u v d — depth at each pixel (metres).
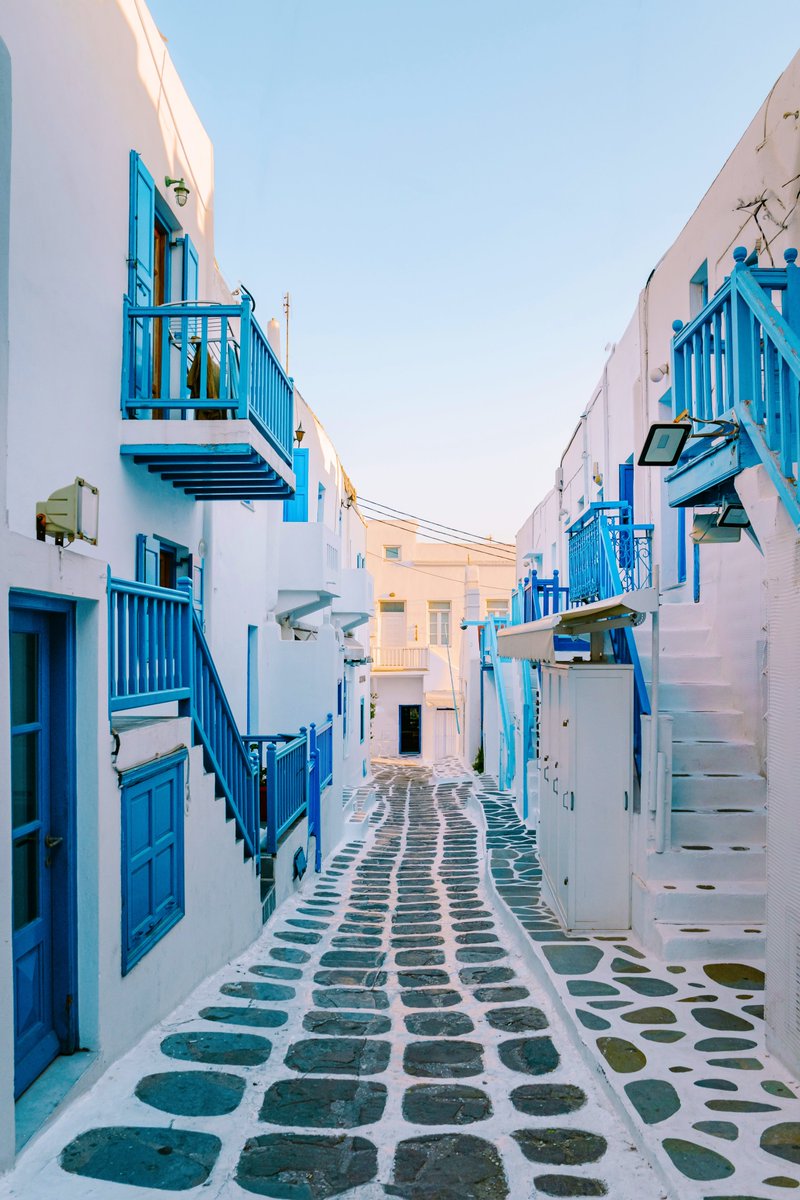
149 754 4.56
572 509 15.82
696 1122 3.40
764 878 6.08
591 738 6.34
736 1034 4.35
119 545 6.57
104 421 6.27
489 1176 3.13
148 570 7.10
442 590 34.03
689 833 6.31
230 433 6.58
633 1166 3.20
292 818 8.92
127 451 6.56
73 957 3.81
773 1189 2.94
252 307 6.75
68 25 5.58
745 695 7.20
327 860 11.41
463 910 8.09
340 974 5.89
